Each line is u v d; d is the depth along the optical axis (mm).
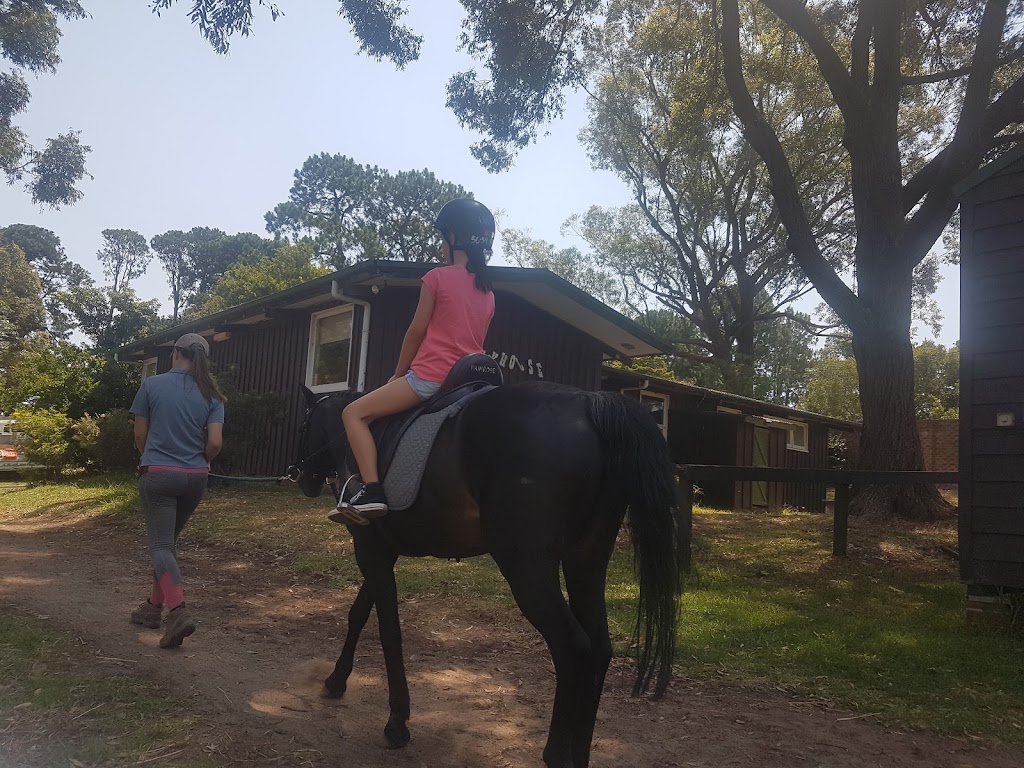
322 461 4438
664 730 3664
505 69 14336
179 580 4645
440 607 5973
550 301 13422
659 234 33156
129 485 13156
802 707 4023
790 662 4773
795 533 10203
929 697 4184
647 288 35281
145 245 88438
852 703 4066
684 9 16828
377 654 4781
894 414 11352
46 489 14094
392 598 3469
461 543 3133
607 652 2938
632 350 15328
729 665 4695
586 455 2777
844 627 5586
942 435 23438
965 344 5965
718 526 11031
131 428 14922
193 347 4879
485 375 3348
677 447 19578
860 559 8461
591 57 23594
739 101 12609
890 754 3445
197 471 4734
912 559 8523
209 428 4789
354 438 3238
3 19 22828
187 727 3355
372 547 3465
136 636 4898
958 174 11180
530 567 2691
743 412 19078
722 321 34469
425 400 3311
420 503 3109
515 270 12219
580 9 14305
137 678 3996
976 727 3764
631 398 2963
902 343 11430
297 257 34000
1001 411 5727
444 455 3055
